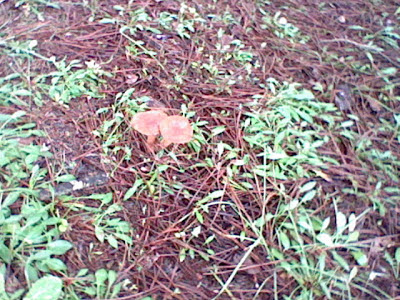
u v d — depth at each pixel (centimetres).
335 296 57
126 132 72
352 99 82
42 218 60
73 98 76
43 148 67
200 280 57
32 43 82
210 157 70
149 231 61
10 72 78
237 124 75
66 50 84
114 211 62
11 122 71
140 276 57
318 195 67
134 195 65
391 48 93
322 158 71
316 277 58
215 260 59
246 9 98
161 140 71
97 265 57
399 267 60
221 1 99
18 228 57
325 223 62
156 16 93
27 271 54
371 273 59
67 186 64
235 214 64
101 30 89
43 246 57
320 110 78
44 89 77
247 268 59
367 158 72
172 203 65
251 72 84
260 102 79
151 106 76
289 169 69
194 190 66
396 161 73
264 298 57
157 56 85
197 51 87
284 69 86
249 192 66
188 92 79
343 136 75
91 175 66
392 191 68
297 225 63
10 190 62
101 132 72
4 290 51
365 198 67
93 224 61
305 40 93
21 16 89
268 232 62
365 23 99
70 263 57
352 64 88
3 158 64
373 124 78
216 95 79
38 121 72
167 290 56
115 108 75
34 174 64
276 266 59
